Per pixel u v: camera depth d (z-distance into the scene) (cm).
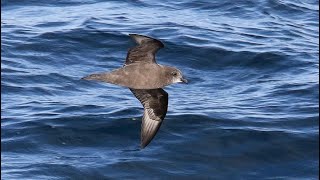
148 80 1254
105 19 2638
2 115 1983
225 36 2530
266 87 2197
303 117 1984
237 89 2200
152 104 1342
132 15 2695
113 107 2030
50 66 2316
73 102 2072
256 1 2845
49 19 2648
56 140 1872
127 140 1877
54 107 2030
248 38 2536
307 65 2352
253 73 2298
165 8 2789
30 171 1753
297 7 2852
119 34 2498
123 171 1756
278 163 1814
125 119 1956
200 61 2352
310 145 1867
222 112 2000
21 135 1883
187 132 1889
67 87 2188
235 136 1881
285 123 1953
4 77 2211
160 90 1323
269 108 2045
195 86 2217
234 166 1794
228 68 2327
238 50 2412
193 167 1777
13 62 2319
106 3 2827
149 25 2592
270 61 2358
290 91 2153
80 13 2708
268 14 2777
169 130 1892
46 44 2428
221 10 2786
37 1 2819
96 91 2159
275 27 2672
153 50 1265
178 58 2364
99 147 1850
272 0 2853
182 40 2458
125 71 1251
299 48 2483
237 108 2039
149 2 2833
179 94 2145
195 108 2027
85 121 1944
